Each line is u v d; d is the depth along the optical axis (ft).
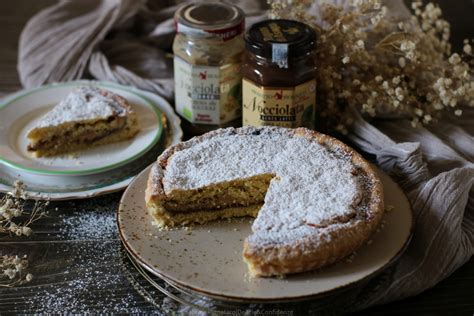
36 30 3.18
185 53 2.63
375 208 2.11
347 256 2.06
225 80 2.63
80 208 2.40
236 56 2.62
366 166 2.28
